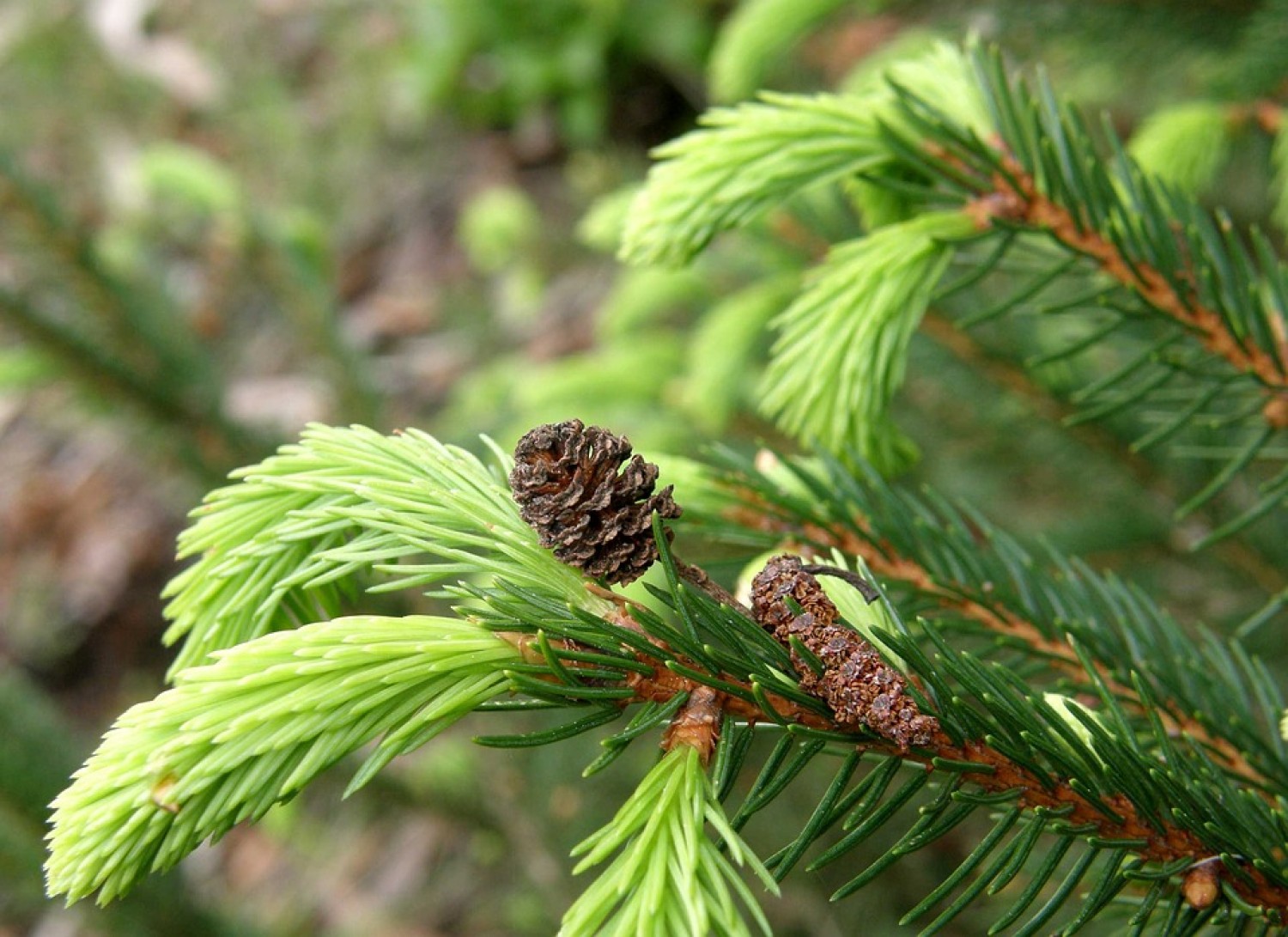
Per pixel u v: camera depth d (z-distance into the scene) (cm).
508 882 62
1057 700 22
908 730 20
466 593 20
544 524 21
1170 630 25
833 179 25
